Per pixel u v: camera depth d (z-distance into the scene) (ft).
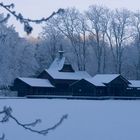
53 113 123.34
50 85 266.77
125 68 344.90
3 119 18.11
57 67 288.71
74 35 310.04
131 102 208.64
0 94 251.19
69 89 273.95
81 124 91.91
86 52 342.03
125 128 85.15
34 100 207.21
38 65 284.82
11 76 227.40
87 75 290.56
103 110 140.97
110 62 352.08
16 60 236.84
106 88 266.36
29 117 107.55
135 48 339.77
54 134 73.46
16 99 213.05
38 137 69.00
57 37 303.27
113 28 329.11
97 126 88.48
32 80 260.62
